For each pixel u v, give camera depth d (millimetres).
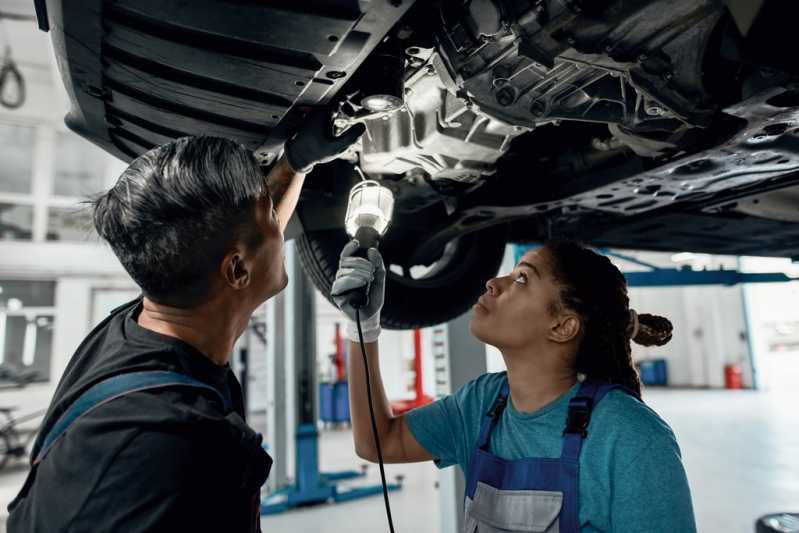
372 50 708
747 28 552
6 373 5508
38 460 463
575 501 623
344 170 1215
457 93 753
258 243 530
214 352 556
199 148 495
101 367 487
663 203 1241
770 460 4016
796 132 887
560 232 1609
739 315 9578
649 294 11305
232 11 597
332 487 3453
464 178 1090
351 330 881
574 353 753
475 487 732
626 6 635
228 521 437
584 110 812
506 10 653
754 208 1396
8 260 5652
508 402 798
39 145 6016
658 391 9633
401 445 888
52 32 675
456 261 1507
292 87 723
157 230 472
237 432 457
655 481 598
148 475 403
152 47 672
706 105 757
